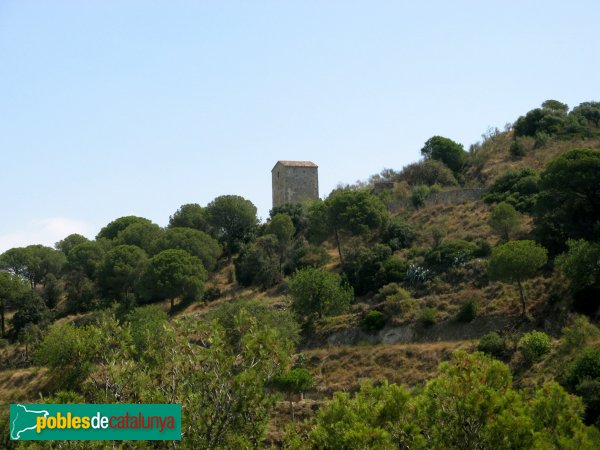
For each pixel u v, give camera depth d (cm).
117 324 2470
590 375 3425
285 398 4772
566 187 5800
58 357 5197
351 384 4928
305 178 11156
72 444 1981
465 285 5891
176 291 7806
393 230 7769
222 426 2075
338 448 2228
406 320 5650
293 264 8112
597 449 2162
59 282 9431
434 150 10875
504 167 9444
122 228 11369
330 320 6119
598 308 4584
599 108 10775
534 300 5116
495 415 2112
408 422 2253
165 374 2277
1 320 8306
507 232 6531
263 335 2262
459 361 2381
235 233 9956
